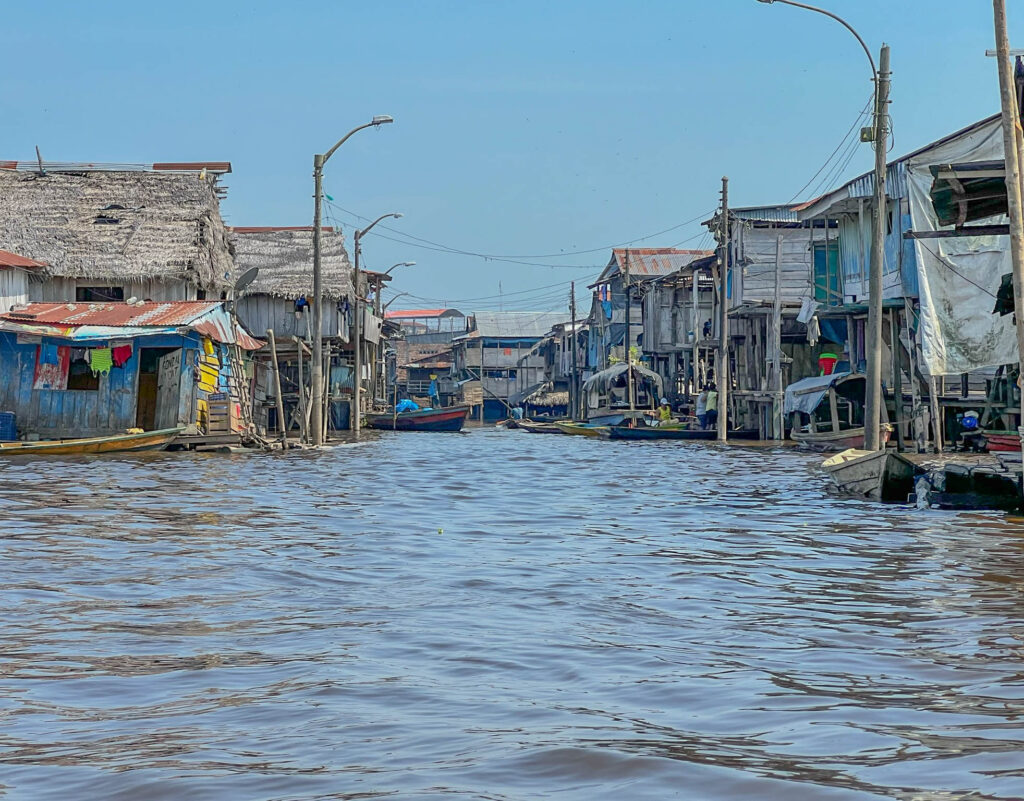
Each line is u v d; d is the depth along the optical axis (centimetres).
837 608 970
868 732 595
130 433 3241
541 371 9606
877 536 1474
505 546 1362
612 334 7538
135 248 3978
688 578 1127
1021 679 716
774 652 798
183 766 536
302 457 3247
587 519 1680
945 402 3597
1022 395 1634
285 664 749
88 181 4328
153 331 3256
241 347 3931
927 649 809
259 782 512
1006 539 1443
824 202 3966
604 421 5966
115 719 621
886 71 2378
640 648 808
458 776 520
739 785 506
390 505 1861
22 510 1669
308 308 5097
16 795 496
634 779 515
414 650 794
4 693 674
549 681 710
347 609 947
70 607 945
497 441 4909
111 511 1670
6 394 3275
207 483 2217
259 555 1247
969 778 513
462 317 11844
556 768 532
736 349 5306
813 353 4797
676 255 7462
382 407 7212
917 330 3397
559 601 994
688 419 5388
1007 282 2278
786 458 3416
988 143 2936
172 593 1013
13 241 3928
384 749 563
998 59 1543
